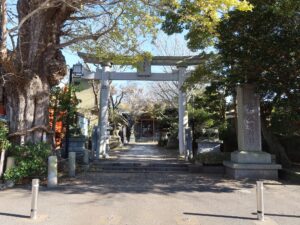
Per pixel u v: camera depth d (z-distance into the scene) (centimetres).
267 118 1417
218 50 1268
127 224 625
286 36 1012
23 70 1150
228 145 1770
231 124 1995
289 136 1480
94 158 1631
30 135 1169
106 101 1892
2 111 1460
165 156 1906
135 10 934
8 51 1102
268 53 1049
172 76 1925
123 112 4041
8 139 1135
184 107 1925
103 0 1046
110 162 1526
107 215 686
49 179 1008
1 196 859
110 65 1909
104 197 863
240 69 1143
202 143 1625
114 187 1015
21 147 1059
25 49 1193
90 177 1218
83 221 641
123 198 852
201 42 1143
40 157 1059
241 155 1223
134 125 4500
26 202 793
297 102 1131
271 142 1380
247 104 1263
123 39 1198
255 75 1156
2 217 661
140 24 1002
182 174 1322
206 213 705
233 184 1077
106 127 1881
